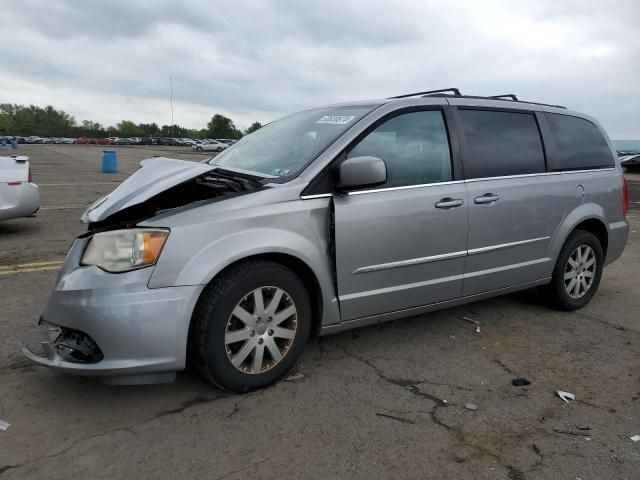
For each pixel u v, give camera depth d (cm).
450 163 394
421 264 376
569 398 326
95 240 295
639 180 2530
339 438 278
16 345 383
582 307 501
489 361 378
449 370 362
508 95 476
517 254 433
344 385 336
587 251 489
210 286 301
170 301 284
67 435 276
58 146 7188
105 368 278
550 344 411
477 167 407
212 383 314
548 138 461
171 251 287
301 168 343
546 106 478
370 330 430
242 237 304
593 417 305
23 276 568
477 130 416
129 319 278
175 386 329
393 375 352
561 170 465
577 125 496
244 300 310
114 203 314
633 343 417
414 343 406
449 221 383
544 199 443
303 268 336
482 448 273
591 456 268
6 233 812
